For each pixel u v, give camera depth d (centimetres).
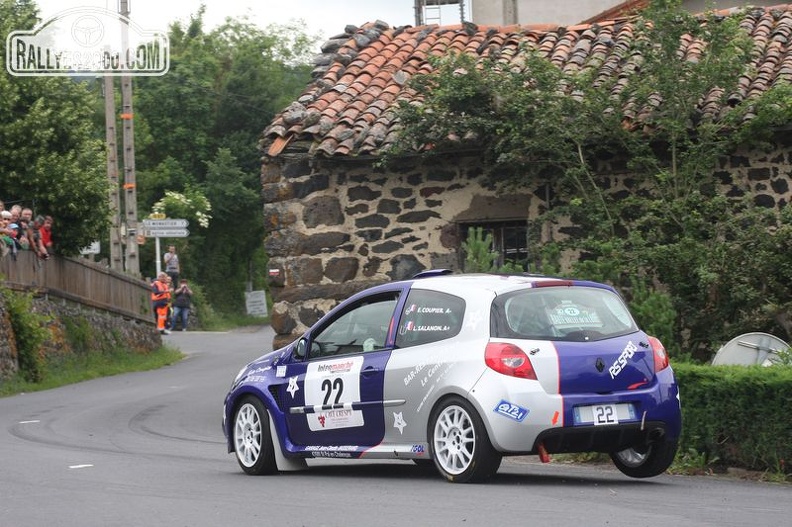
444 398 1541
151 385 3956
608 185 2589
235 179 8731
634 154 2481
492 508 1317
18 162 4528
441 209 2705
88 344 4744
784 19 3003
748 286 2262
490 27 3269
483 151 2641
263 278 9819
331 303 2738
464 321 1552
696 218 2367
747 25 2988
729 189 2534
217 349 5644
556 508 1312
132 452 2164
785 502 1377
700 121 2478
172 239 8312
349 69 3077
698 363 2206
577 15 4450
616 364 1528
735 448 1697
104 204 4803
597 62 2800
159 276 6725
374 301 1703
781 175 2509
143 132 8806
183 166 9012
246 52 9312
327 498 1449
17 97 4519
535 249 2589
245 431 1794
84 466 1869
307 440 1730
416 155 2644
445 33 3288
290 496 1478
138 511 1367
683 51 2733
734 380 1678
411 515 1285
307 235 2755
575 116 2484
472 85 2531
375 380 1631
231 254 9181
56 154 4575
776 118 2395
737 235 2305
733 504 1352
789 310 2228
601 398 1506
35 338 4038
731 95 2516
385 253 2725
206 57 9219
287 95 9931
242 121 9200
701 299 2325
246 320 8562
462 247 2583
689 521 1218
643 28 2488
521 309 1537
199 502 1437
